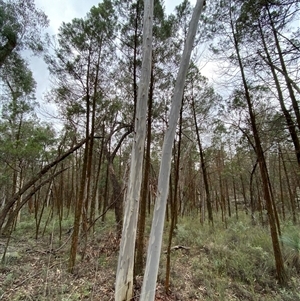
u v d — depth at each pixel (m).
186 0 4.29
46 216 10.50
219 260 4.41
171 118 3.01
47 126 7.61
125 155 11.09
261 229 6.93
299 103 4.21
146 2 3.54
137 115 3.37
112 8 4.50
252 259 4.44
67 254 5.17
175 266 4.49
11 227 6.04
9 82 6.37
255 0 3.59
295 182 11.46
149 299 2.54
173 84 5.10
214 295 3.38
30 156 5.64
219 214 12.65
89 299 3.25
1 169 6.53
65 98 5.46
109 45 4.90
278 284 3.67
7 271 4.13
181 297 3.36
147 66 3.45
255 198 13.55
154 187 3.35
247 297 3.34
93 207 6.49
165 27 4.41
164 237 6.46
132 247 3.10
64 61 4.86
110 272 4.23
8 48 5.02
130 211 3.14
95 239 5.98
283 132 4.52
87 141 5.04
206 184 8.76
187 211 12.14
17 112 7.02
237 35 4.49
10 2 4.91
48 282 3.61
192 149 9.82
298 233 4.50
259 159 4.48
